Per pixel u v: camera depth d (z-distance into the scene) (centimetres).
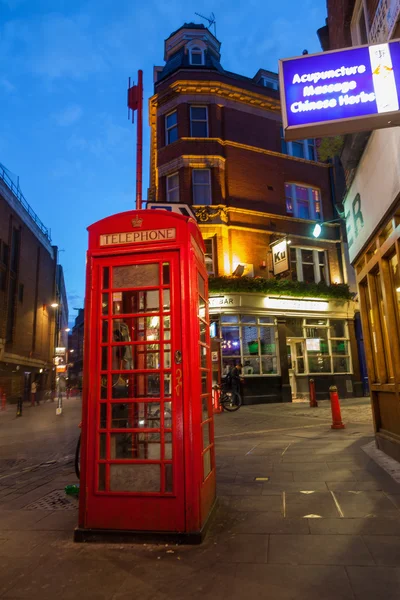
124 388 421
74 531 398
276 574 314
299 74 449
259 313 1961
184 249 429
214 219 2045
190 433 394
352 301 2192
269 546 363
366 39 744
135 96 945
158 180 2162
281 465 656
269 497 499
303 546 359
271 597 284
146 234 440
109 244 447
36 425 1650
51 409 2666
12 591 306
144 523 388
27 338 3788
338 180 2406
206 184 2109
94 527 395
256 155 2216
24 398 3734
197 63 2289
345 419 1176
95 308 437
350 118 428
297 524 410
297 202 2314
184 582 310
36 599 294
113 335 433
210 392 495
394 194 542
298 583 299
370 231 670
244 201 2133
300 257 2245
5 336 3164
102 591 302
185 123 2138
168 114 2217
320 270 2294
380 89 430
